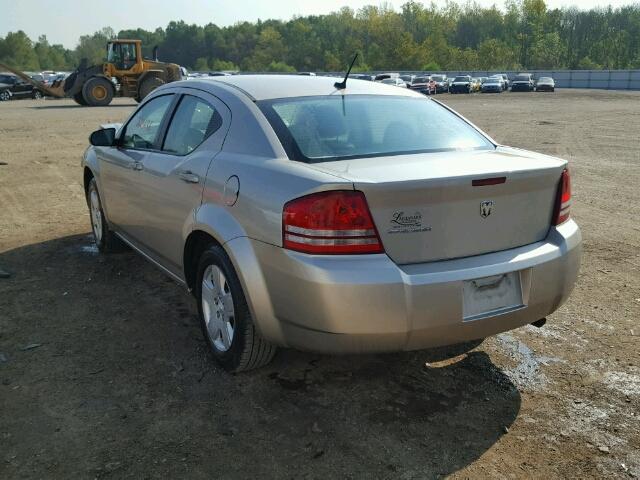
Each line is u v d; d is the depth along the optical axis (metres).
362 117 3.56
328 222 2.72
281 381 3.40
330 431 2.94
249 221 3.05
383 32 102.06
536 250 3.10
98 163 5.23
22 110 25.48
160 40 158.12
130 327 4.07
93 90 27.81
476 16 130.75
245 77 4.03
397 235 2.77
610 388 3.38
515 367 3.60
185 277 3.81
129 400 3.19
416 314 2.75
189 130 3.90
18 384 3.33
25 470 2.63
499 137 16.30
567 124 20.52
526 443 2.88
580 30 125.75
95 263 5.37
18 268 5.22
